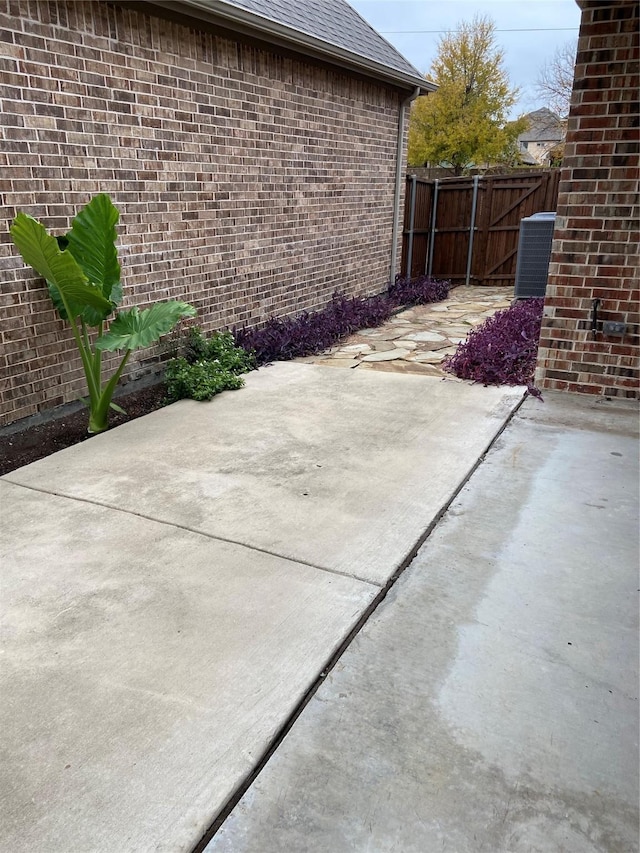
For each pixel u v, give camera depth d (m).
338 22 7.73
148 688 1.95
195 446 3.93
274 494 3.26
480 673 2.02
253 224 6.25
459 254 11.12
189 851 1.47
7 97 3.76
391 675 2.02
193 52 5.11
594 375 4.73
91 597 2.41
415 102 26.22
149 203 4.93
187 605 2.36
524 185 10.27
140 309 5.01
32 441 4.12
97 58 4.29
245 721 1.83
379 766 1.69
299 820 1.54
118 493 3.29
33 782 1.63
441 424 4.24
